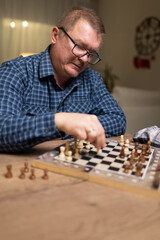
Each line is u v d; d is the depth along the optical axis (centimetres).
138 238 52
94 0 602
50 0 537
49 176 81
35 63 144
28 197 66
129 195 71
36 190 71
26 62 141
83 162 90
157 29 463
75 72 139
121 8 544
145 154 104
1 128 97
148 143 114
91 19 128
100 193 71
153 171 85
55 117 97
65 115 98
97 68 606
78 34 127
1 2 477
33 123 96
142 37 497
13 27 496
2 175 79
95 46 134
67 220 57
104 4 592
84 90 165
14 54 507
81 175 80
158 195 72
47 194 69
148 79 489
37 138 97
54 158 92
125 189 73
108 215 60
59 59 138
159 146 122
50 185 74
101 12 602
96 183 77
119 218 59
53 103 150
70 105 158
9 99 122
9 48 499
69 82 156
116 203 66
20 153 103
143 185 73
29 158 97
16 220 56
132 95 386
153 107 350
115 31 565
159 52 461
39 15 527
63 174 83
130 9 521
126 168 83
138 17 504
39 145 115
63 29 132
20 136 96
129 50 531
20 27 506
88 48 132
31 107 141
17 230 52
